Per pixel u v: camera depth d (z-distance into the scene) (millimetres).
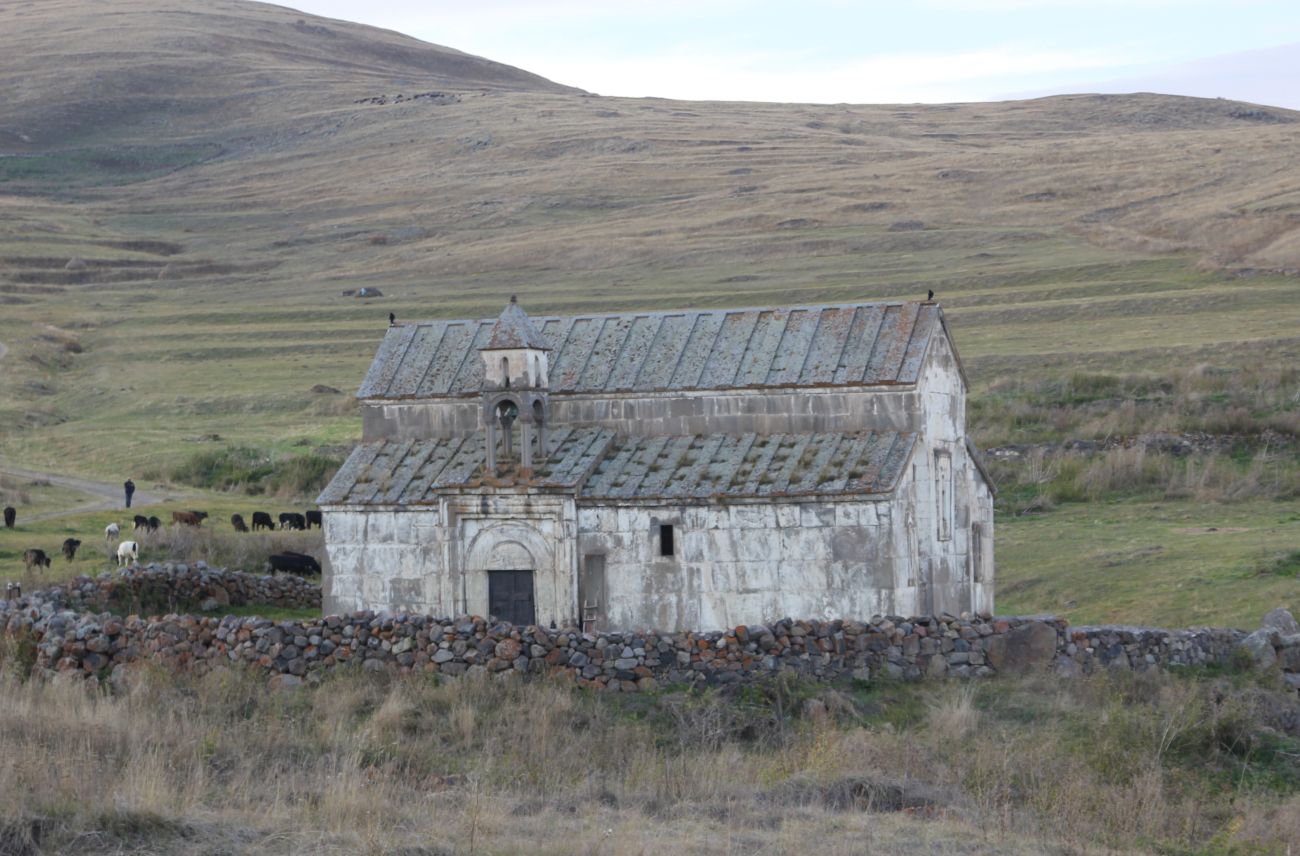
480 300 165000
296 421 114875
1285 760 30078
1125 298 127812
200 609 46406
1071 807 25719
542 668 33719
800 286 153625
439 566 42594
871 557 38750
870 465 39469
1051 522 63719
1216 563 50812
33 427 120875
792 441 41344
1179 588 48469
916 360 40750
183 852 21094
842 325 42812
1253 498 64938
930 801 26016
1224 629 36031
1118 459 70188
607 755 29203
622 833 22469
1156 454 72688
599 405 43500
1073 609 48812
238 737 28969
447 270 195875
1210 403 78812
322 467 91250
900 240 181750
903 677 34188
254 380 134625
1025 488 69875
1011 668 34312
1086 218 187875
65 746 26656
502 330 42188
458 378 45188
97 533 69000
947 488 42312
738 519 39906
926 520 40875
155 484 92812
